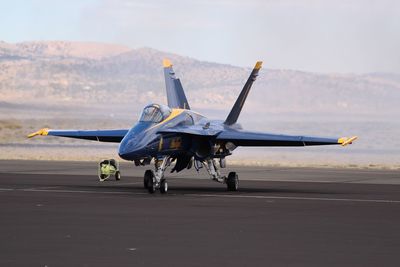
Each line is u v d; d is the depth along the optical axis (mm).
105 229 53812
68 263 41438
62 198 77188
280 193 87250
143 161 87500
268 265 41531
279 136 89188
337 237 51188
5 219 58875
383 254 44844
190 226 55906
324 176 120500
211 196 82125
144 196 81250
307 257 43781
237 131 93438
